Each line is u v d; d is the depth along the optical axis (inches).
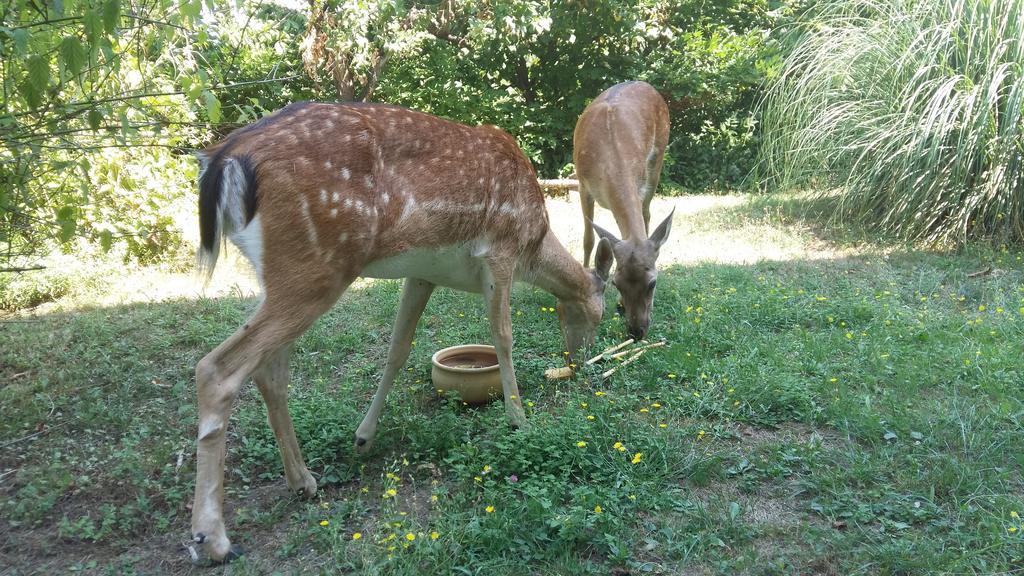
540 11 257.1
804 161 174.1
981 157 146.4
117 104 89.4
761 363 94.9
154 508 68.9
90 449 78.0
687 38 286.0
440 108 270.5
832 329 106.3
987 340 98.6
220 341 107.4
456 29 263.7
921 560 57.7
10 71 71.6
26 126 74.2
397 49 222.8
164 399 91.2
